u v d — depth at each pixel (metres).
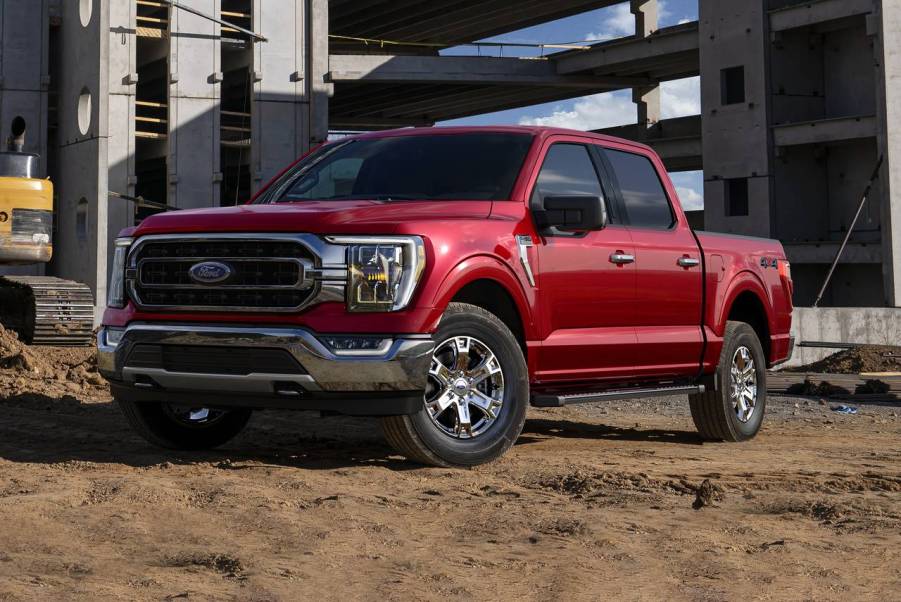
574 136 7.53
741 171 47.59
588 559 4.27
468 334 6.29
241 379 6.03
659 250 7.79
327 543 4.39
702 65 48.84
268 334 5.93
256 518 4.78
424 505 5.21
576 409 11.89
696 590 3.88
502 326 6.46
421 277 6.03
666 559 4.32
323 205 6.47
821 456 7.79
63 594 3.59
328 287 5.92
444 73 50.59
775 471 6.77
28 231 16.53
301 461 6.68
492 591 3.79
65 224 35.16
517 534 4.69
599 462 6.90
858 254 43.19
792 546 4.57
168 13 36.75
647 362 7.71
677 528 4.89
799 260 44.75
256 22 38.34
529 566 4.14
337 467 6.42
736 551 4.49
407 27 57.72
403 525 4.80
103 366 6.64
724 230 48.38
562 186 7.23
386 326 5.91
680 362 8.04
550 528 4.80
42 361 13.54
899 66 41.00
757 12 46.81
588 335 7.15
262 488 5.47
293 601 3.58
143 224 6.57
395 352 5.88
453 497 5.44
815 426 10.73
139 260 6.46
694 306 8.14
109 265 35.09
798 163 47.19
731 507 5.48
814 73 47.62
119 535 4.46
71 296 17.97
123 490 5.25
